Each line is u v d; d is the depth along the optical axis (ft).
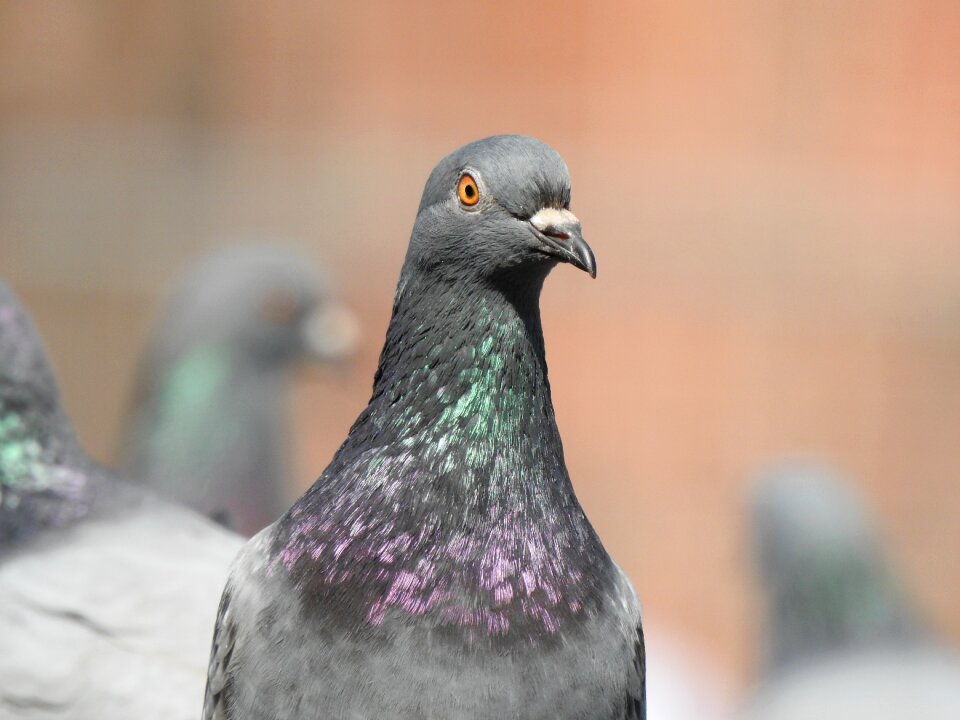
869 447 59.82
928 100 62.75
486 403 14.15
